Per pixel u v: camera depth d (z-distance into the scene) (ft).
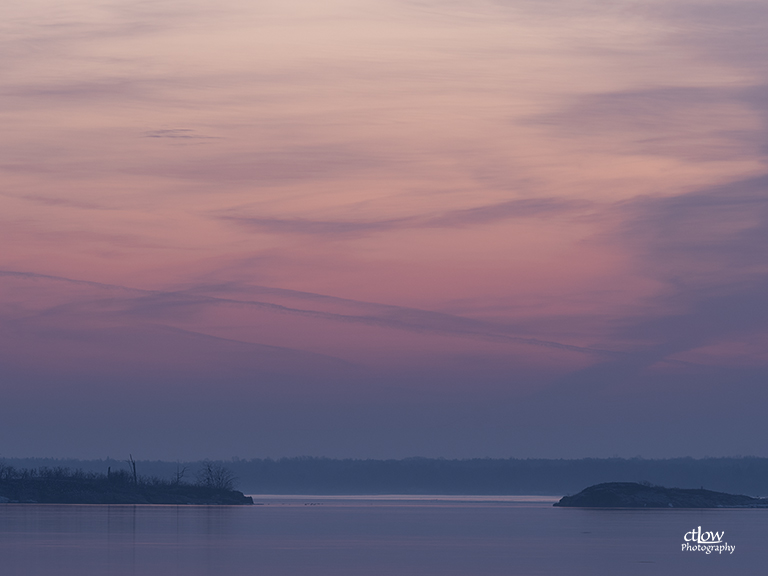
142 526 442.50
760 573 260.83
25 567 258.57
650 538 393.91
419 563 279.08
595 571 261.44
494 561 287.28
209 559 284.41
